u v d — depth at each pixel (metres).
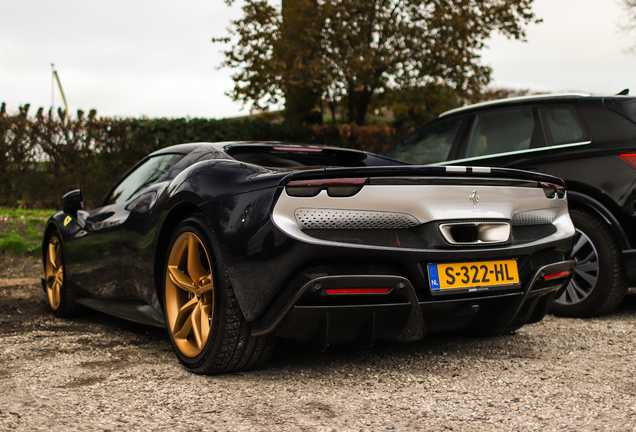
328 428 1.70
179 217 2.58
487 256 2.32
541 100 4.03
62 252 3.71
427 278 2.20
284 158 2.97
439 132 4.68
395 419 1.78
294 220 2.04
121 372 2.32
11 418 1.75
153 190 2.90
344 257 2.05
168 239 2.66
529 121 4.03
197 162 2.74
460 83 15.99
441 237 2.23
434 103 16.94
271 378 2.25
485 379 2.23
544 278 2.51
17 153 8.56
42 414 1.79
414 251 2.16
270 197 2.06
